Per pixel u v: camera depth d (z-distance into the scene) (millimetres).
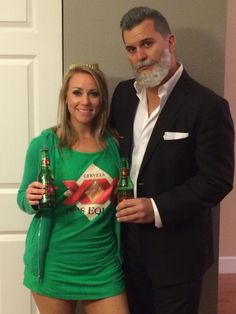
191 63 1881
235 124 2816
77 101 1477
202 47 1872
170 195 1423
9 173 1948
